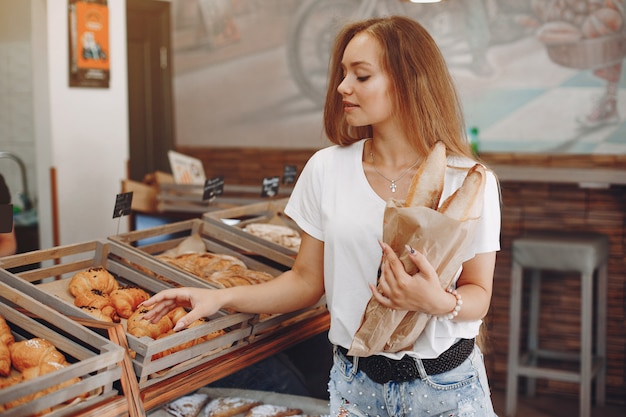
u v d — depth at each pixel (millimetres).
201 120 5789
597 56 4707
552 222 4770
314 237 1809
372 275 1666
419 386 1622
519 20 4844
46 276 2096
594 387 4734
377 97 1644
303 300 1860
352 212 1685
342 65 1736
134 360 1646
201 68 5738
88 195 4066
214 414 1967
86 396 1522
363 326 1555
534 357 4707
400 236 1470
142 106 5672
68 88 3926
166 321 1866
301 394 2262
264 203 3146
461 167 1644
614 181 4297
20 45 4605
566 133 4824
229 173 5773
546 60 4816
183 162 4375
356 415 1701
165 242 2635
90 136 4062
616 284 4676
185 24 5719
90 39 4004
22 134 4688
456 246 1471
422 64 1639
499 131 4969
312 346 2324
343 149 1774
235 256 2621
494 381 4961
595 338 4762
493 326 4938
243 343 1995
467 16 4957
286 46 5504
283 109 5574
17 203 4457
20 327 1714
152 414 1772
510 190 4824
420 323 1549
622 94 4688
